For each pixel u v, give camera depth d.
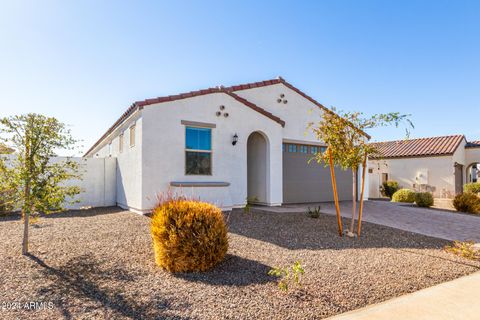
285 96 14.82
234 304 3.88
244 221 9.26
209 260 5.14
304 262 5.67
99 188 13.71
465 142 26.75
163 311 3.66
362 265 5.62
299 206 13.74
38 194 5.63
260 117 13.15
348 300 4.13
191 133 11.25
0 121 5.50
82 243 6.50
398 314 3.77
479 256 6.49
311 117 15.64
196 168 11.24
